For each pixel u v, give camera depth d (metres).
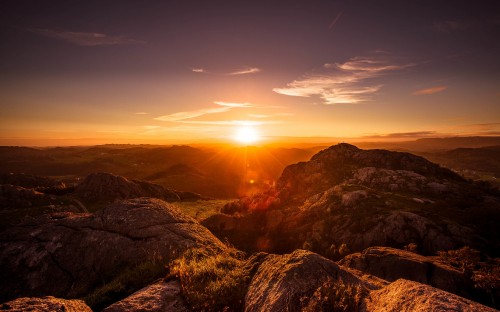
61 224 16.16
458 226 43.84
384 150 96.94
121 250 13.45
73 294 11.85
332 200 62.47
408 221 46.44
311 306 6.33
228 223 69.69
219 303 7.70
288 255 9.09
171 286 8.66
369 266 28.27
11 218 52.25
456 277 23.78
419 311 4.94
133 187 83.69
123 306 7.26
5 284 12.91
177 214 16.59
